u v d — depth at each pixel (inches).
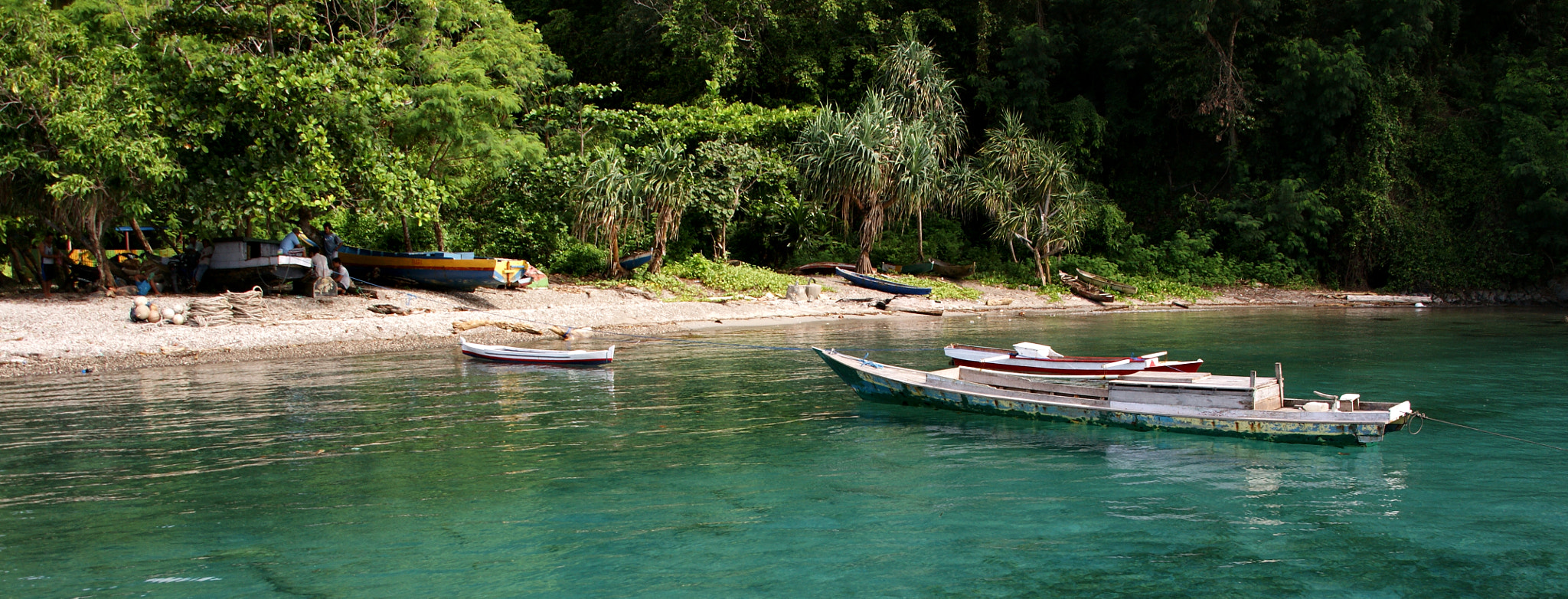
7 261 976.3
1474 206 1525.6
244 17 831.7
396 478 344.5
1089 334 873.5
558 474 351.3
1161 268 1491.1
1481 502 316.2
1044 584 245.6
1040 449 390.3
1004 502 316.5
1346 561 261.6
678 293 1089.4
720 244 1299.2
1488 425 437.7
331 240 874.8
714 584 246.4
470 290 948.6
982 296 1264.8
